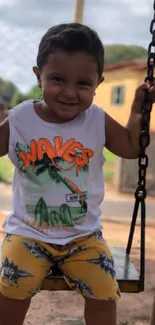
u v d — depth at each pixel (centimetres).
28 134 98
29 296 94
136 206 106
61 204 96
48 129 98
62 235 95
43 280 95
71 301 155
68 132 98
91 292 93
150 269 194
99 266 94
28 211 96
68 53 90
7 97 480
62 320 141
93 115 100
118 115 479
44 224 95
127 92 473
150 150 421
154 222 304
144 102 100
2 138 99
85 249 95
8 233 97
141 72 461
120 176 424
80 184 97
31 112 99
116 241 252
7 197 349
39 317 142
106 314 94
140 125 101
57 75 91
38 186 96
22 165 97
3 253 95
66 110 93
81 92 92
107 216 317
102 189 100
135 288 99
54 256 95
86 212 97
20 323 96
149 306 154
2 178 421
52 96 92
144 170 101
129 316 146
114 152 103
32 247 94
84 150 98
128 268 104
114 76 482
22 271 92
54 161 96
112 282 94
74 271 94
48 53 92
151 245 242
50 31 94
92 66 92
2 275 94
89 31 93
